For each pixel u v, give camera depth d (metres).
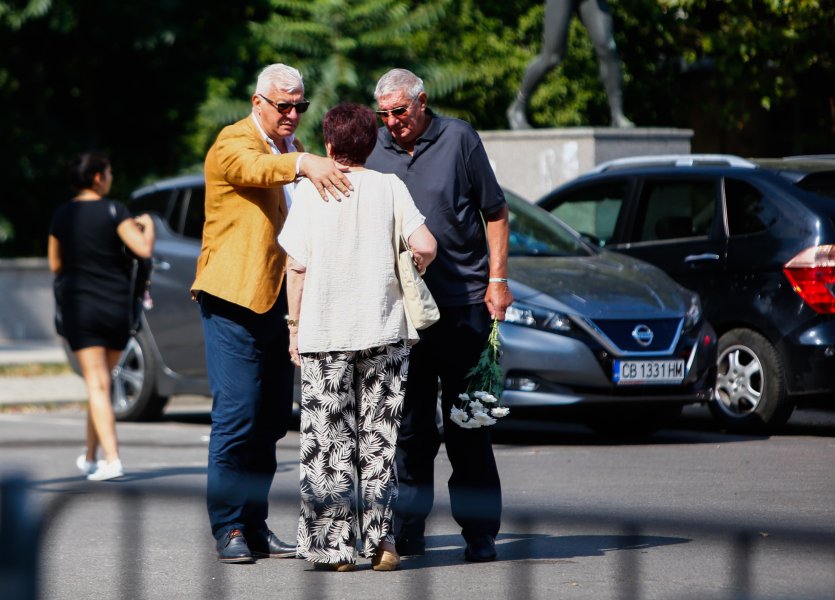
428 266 15.76
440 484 21.17
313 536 15.04
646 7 57.09
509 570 15.04
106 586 14.51
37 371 42.78
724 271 27.38
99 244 22.09
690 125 63.94
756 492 19.92
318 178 14.73
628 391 24.55
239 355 15.71
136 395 30.77
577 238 27.98
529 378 24.41
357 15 58.12
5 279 54.12
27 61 67.56
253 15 68.44
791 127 61.59
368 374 15.01
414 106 15.66
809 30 54.28
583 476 21.70
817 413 30.94
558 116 59.78
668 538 16.80
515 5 62.53
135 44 65.31
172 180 30.84
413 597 13.65
